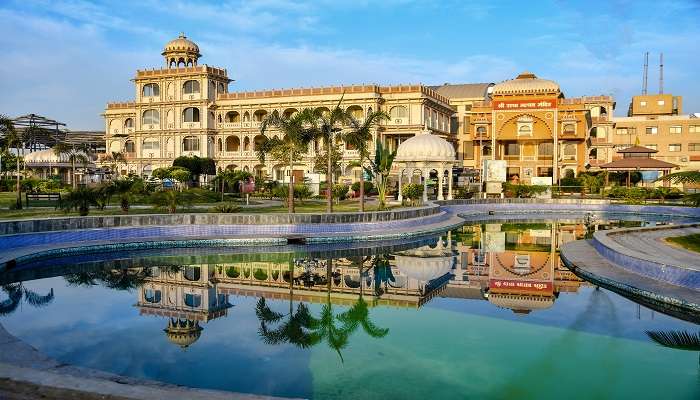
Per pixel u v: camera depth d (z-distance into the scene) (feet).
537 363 41.04
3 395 26.61
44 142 267.80
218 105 275.80
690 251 82.53
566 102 267.80
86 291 63.87
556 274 76.18
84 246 85.81
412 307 58.23
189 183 233.55
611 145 288.51
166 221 99.25
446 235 122.83
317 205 162.81
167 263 82.02
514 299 61.41
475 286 68.54
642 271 69.26
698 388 35.99
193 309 56.85
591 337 47.26
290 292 65.16
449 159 181.27
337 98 252.21
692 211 174.29
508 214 187.11
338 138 122.83
